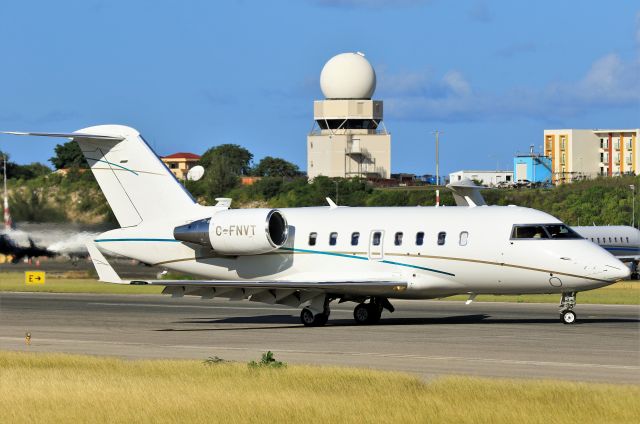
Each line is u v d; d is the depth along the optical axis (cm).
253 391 4741
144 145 9550
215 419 4166
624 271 8006
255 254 9144
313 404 4397
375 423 4084
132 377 5244
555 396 4475
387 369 5709
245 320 9331
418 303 11400
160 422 4128
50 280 15350
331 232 8938
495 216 8425
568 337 7312
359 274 8775
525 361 5991
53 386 4912
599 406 4253
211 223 9144
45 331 8306
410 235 8625
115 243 9644
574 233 8281
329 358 6247
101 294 13125
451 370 5638
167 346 7069
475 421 4084
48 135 8962
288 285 8356
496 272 8319
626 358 6112
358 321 8931
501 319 9031
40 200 16850
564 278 8125
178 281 8275
